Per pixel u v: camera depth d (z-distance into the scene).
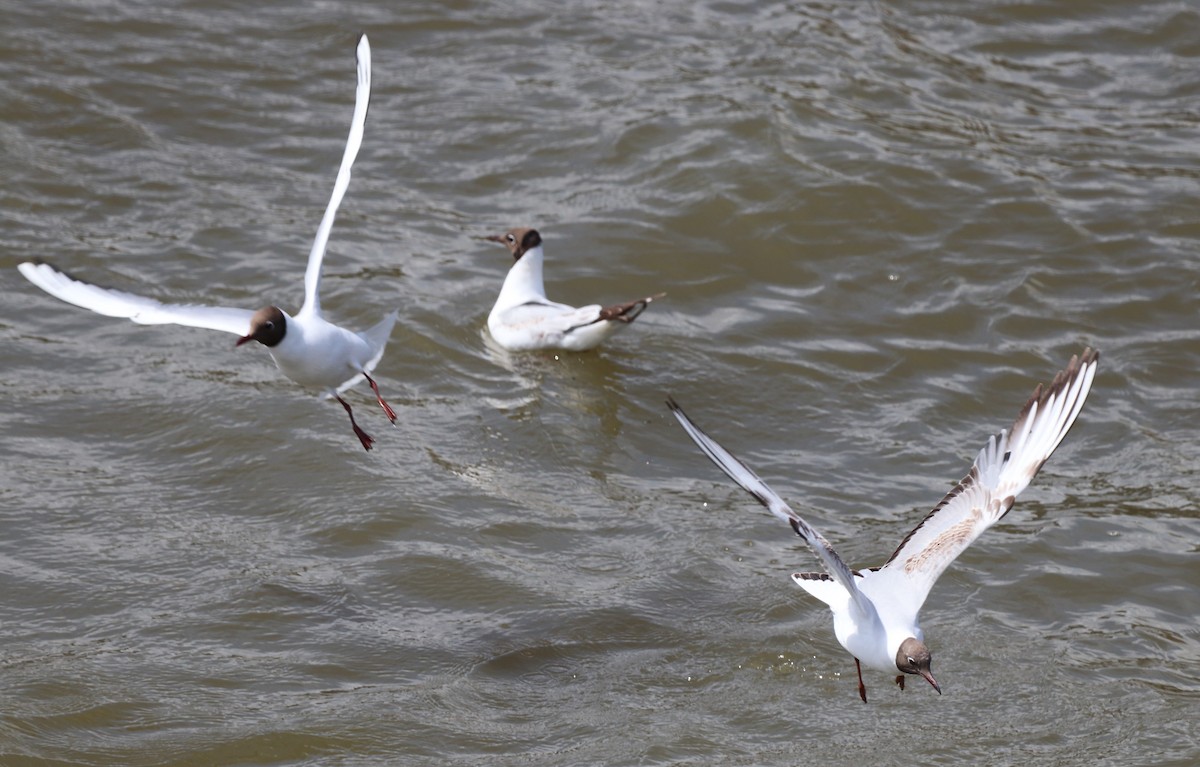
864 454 14.96
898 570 9.62
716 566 13.01
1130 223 18.78
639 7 23.28
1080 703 11.37
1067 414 8.98
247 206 18.36
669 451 14.95
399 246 17.97
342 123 20.25
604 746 10.61
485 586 12.52
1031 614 12.57
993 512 9.23
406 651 11.64
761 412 15.62
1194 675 11.83
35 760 10.02
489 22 22.59
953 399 15.89
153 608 11.91
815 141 19.91
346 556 12.80
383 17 22.48
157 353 15.62
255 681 11.12
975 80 21.73
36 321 15.94
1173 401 15.89
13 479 13.38
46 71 20.39
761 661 11.80
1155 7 23.31
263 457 14.03
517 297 16.62
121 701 10.73
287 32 22.02
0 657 11.12
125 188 18.44
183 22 21.97
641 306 15.97
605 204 18.92
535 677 11.46
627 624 12.17
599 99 20.86
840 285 17.81
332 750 10.40
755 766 10.45
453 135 20.11
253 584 12.29
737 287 17.75
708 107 20.61
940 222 18.72
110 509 13.14
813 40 22.52
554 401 15.55
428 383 15.76
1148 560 13.31
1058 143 20.38
